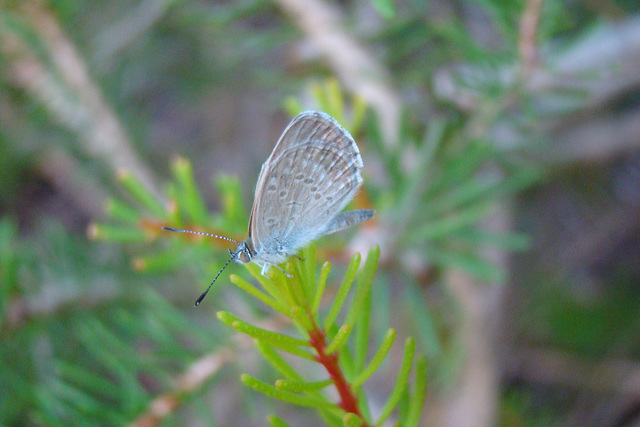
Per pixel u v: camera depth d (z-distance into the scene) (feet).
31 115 0.55
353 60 0.52
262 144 0.72
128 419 0.46
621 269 0.62
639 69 0.54
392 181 0.50
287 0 0.53
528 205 0.62
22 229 0.69
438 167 0.50
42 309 0.49
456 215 0.51
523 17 0.48
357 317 0.41
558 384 0.60
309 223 0.48
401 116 0.51
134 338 0.50
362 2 0.55
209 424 0.46
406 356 0.40
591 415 0.59
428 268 0.52
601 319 0.60
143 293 0.51
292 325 0.48
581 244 0.62
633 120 0.58
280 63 0.64
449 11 0.55
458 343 0.54
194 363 0.47
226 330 0.48
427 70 0.52
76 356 0.50
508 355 0.59
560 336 0.60
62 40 0.53
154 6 0.58
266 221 0.47
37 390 0.46
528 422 0.56
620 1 0.54
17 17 0.51
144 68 0.63
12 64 0.53
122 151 0.54
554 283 0.61
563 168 0.59
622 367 0.59
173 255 0.46
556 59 0.50
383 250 0.49
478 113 0.51
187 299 0.53
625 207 0.62
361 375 0.41
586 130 0.58
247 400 0.50
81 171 0.57
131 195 0.56
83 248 0.51
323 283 0.41
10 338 0.49
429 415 0.55
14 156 0.60
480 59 0.49
